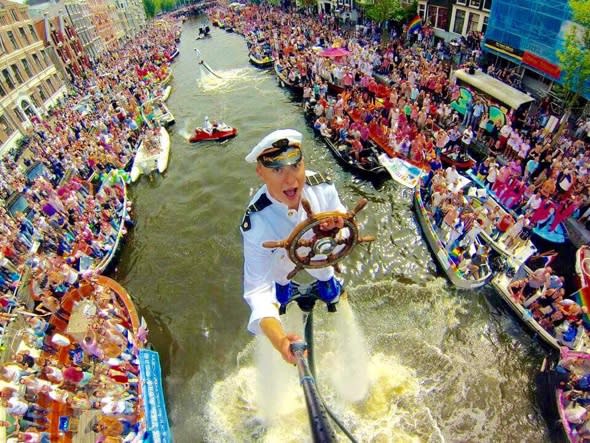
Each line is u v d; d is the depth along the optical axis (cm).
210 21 10600
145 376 1344
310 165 2656
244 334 1650
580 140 1967
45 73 4825
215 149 3209
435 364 1415
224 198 2583
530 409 1295
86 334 1436
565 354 1279
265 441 1182
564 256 1702
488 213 1850
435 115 2612
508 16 2702
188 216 2464
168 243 2253
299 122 3400
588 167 1739
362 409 1255
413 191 2234
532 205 1780
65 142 3097
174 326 1734
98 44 7850
